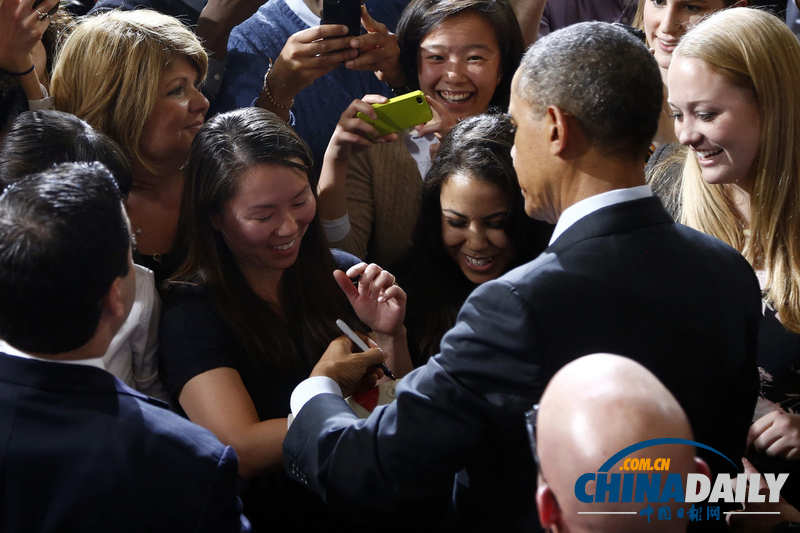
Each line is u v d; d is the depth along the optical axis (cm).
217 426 153
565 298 112
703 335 117
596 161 116
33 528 107
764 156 164
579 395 85
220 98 247
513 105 124
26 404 109
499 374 114
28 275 105
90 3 276
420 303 196
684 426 84
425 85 224
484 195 176
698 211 185
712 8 223
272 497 170
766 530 147
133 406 114
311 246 181
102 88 184
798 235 165
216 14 243
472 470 131
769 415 166
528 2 265
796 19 246
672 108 174
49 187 109
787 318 165
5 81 185
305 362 176
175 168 200
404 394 122
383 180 223
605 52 113
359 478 125
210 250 168
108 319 116
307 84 223
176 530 110
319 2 249
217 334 162
